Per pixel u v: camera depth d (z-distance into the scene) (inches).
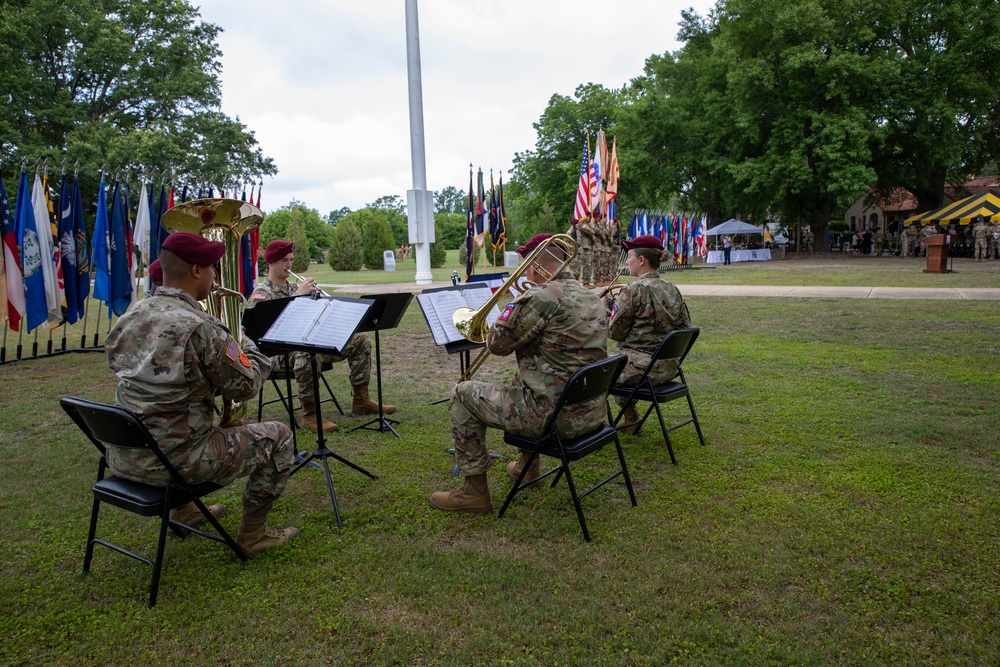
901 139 1155.3
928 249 723.4
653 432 189.6
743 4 1107.3
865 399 217.5
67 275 330.6
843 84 1069.8
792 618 99.9
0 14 953.5
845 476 152.4
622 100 1608.0
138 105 1131.9
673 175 1338.6
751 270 910.4
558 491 150.1
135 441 101.9
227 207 140.3
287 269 215.3
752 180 1128.8
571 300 125.1
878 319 385.4
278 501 147.1
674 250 1011.9
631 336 175.6
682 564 116.0
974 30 1043.9
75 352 342.3
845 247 1481.3
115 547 113.0
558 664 90.6
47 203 320.8
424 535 129.9
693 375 256.8
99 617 104.2
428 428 200.1
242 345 139.2
